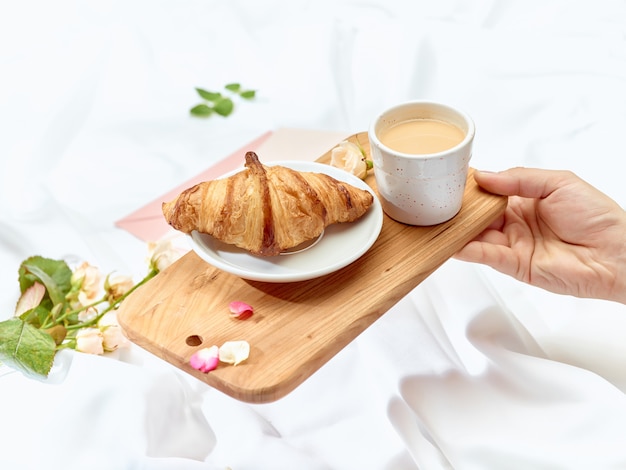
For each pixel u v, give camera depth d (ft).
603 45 4.27
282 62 4.39
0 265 3.39
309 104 4.14
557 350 3.07
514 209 3.18
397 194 2.92
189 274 2.89
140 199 3.72
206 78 4.38
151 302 2.81
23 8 4.92
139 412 2.79
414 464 2.74
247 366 2.62
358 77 4.31
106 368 2.90
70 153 3.99
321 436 2.83
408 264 2.87
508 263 3.05
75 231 3.51
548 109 4.00
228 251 2.89
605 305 3.18
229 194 2.81
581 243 3.05
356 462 2.75
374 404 2.88
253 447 2.75
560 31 4.43
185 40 4.59
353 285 2.82
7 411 2.83
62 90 4.33
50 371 2.91
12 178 3.84
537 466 2.71
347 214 2.88
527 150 3.79
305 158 3.74
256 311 2.76
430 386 2.89
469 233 2.97
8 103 4.26
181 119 4.13
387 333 3.01
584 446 2.74
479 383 2.90
